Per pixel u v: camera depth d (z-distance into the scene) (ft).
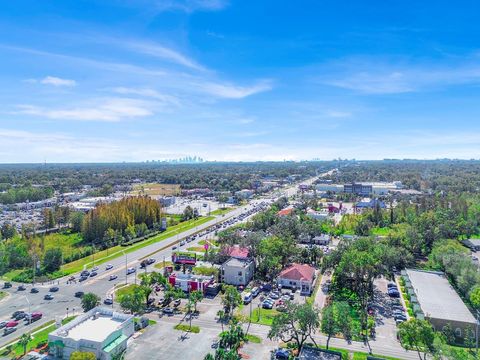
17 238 645.51
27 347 294.46
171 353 283.18
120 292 414.62
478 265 442.91
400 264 488.44
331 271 483.10
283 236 545.85
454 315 323.16
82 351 272.72
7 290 428.97
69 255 557.74
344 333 285.02
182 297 396.37
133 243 650.02
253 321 339.77
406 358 275.80
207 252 545.03
